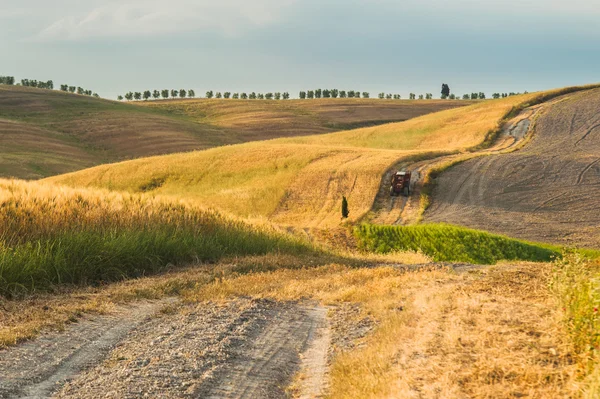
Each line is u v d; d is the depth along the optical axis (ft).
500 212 240.73
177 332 38.45
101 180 344.28
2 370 29.45
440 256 142.92
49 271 55.06
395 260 100.53
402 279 58.08
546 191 266.57
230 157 354.74
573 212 238.48
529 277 52.85
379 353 30.40
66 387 27.71
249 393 28.25
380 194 268.41
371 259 100.17
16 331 36.29
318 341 39.06
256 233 98.32
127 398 26.27
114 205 79.20
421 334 32.22
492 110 481.05
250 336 38.83
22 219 63.10
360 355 31.24
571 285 33.42
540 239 204.13
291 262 82.12
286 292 53.83
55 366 30.81
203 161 352.08
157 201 90.63
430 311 37.70
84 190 84.84
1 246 54.49
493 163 309.42
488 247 151.64
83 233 64.90
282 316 45.78
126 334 38.14
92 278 59.57
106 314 43.68
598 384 21.11
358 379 27.55
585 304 29.43
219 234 90.74
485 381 24.16
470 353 27.89
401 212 243.60
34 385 27.81
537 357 26.45
